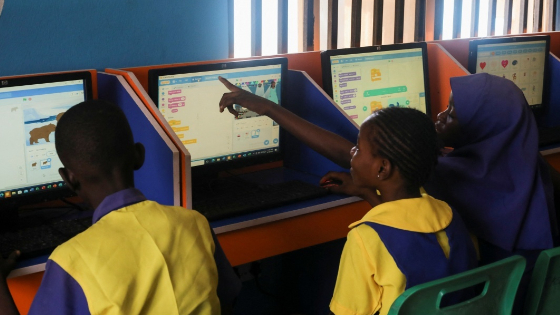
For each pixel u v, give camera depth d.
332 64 2.30
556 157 2.72
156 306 1.06
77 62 2.11
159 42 2.28
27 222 1.75
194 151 2.00
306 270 2.52
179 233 1.11
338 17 2.91
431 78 2.73
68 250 1.02
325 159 2.19
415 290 1.17
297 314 2.47
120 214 1.09
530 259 1.67
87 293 0.99
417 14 3.21
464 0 3.49
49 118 1.72
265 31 2.71
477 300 1.30
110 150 1.13
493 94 1.70
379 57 2.42
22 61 2.01
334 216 1.95
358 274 1.29
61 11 2.05
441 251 1.30
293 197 1.90
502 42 2.83
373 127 1.37
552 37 3.52
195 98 1.97
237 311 2.58
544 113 3.11
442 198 1.73
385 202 1.40
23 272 1.44
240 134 2.10
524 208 1.65
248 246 1.80
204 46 2.39
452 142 1.84
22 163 1.69
